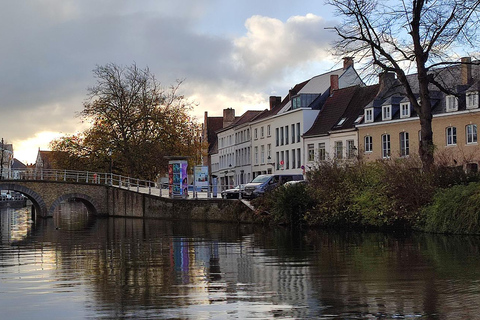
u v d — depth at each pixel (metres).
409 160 27.66
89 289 12.80
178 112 63.16
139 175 61.44
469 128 48.34
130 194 52.62
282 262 16.73
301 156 68.25
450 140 50.06
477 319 9.62
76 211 74.19
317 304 10.86
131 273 15.11
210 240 24.91
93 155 62.53
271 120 77.00
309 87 74.31
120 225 39.69
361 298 11.30
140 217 50.88
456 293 11.59
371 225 28.30
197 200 42.00
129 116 60.84
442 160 26.84
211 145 111.31
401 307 10.48
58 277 14.62
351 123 60.50
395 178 27.03
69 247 23.02
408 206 26.58
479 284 12.50
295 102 69.88
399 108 55.47
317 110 68.06
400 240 22.17
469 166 26.98
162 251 20.61
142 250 21.12
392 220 27.19
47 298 11.84
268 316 10.00
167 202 46.38
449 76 51.22
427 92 27.62
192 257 18.50
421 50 27.33
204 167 47.53
